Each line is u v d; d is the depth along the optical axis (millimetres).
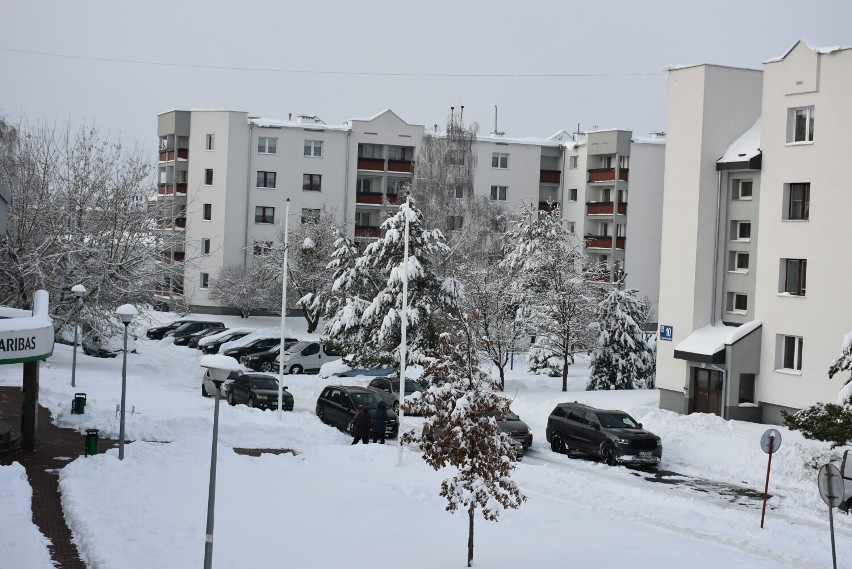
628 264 74000
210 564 12812
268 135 75250
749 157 36250
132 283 44312
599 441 29219
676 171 39281
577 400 39250
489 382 15852
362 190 79938
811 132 34781
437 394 15414
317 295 49156
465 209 69250
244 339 54625
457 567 15180
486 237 68062
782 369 35469
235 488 20484
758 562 16672
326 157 76750
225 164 74188
